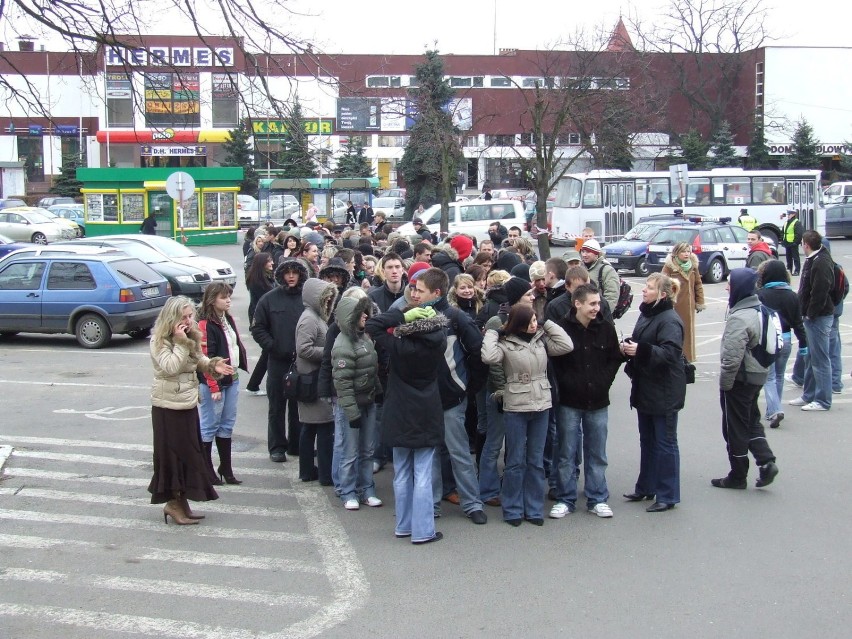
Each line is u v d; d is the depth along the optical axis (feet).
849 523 23.17
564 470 24.18
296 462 30.01
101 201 123.54
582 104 103.86
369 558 21.11
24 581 19.83
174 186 84.07
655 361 23.29
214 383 25.89
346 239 46.98
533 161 96.43
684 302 39.06
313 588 19.36
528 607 18.20
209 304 26.22
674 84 178.50
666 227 89.61
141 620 17.78
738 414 25.61
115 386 42.50
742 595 18.74
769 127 194.39
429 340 21.45
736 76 189.06
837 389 38.01
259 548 21.89
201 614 18.04
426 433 21.59
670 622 17.46
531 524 23.40
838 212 135.54
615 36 135.74
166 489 23.22
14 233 131.64
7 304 53.67
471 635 16.96
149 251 69.31
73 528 23.45
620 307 33.24
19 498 26.05
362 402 23.97
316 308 26.43
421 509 21.95
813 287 34.30
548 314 24.43
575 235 115.96
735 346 24.81
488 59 167.53
